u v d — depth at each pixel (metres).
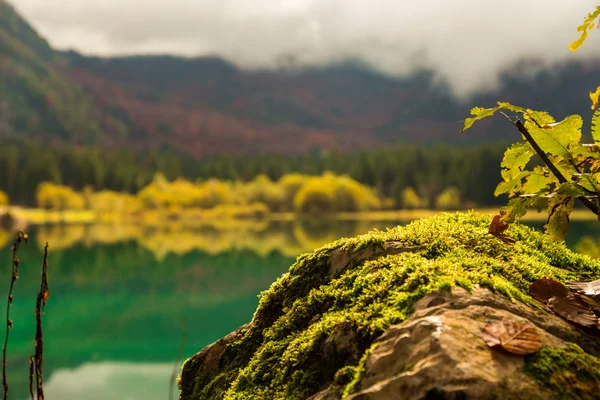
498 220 1.98
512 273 1.86
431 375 1.32
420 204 94.88
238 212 98.81
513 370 1.36
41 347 1.53
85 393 11.56
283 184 103.62
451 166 100.06
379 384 1.38
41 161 109.94
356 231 52.41
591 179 1.82
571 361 1.41
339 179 93.75
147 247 45.81
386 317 1.61
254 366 2.00
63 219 92.38
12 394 11.20
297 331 2.01
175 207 102.50
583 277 2.09
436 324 1.44
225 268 32.66
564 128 1.83
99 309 21.91
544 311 1.67
